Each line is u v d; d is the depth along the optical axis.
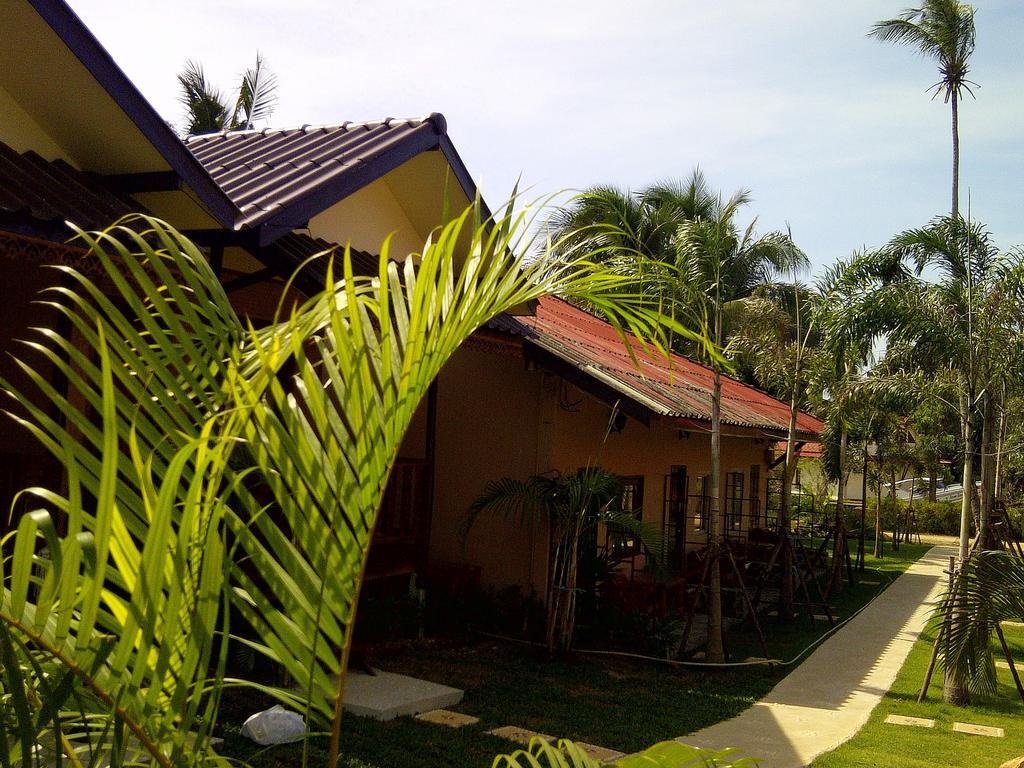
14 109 6.94
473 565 12.79
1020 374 11.17
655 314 3.04
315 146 9.61
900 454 28.97
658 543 11.43
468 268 2.60
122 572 2.11
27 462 7.41
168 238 2.54
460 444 13.13
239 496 2.28
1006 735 9.70
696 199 30.45
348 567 2.38
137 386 2.40
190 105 28.78
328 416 2.41
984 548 11.91
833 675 12.08
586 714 9.16
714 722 9.45
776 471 28.20
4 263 8.44
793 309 17.88
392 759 7.28
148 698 2.05
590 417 13.56
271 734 7.21
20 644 1.90
